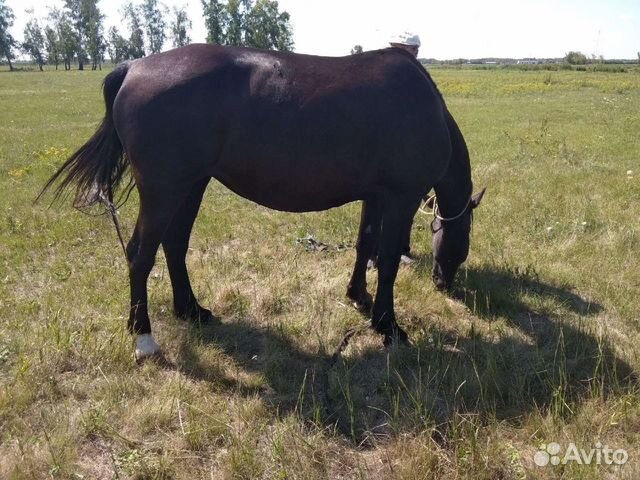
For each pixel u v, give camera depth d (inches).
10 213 270.4
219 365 148.9
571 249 223.8
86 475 110.0
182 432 120.0
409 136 146.9
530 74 2058.3
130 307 162.4
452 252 181.9
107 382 136.3
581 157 417.1
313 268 213.6
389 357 150.3
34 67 4227.4
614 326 170.1
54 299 180.4
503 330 168.9
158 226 145.8
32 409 128.3
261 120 140.3
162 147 138.6
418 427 121.2
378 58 151.9
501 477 109.6
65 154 429.7
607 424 121.3
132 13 4055.1
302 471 109.1
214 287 193.6
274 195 151.5
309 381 144.5
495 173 358.9
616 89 1235.9
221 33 2529.5
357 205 292.5
